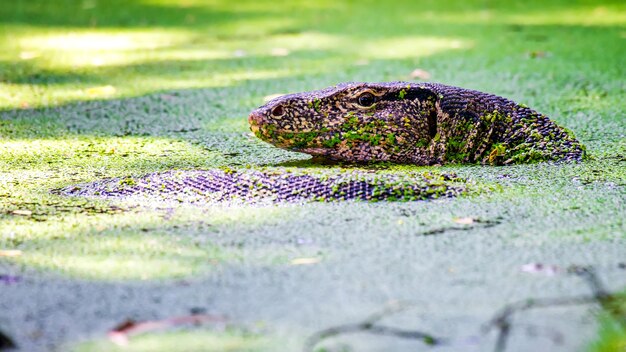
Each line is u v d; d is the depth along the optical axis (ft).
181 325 15.16
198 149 28.60
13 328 15.08
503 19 56.39
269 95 36.76
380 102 24.68
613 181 23.63
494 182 23.50
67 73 41.70
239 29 54.70
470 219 20.42
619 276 16.85
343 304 15.92
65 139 30.19
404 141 24.75
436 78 39.45
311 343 14.53
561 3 62.59
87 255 18.48
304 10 62.85
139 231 20.07
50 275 17.35
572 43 47.19
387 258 18.10
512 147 25.45
